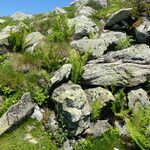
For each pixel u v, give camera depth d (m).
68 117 12.78
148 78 14.16
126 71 14.13
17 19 27.27
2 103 13.85
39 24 21.36
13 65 15.49
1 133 12.66
